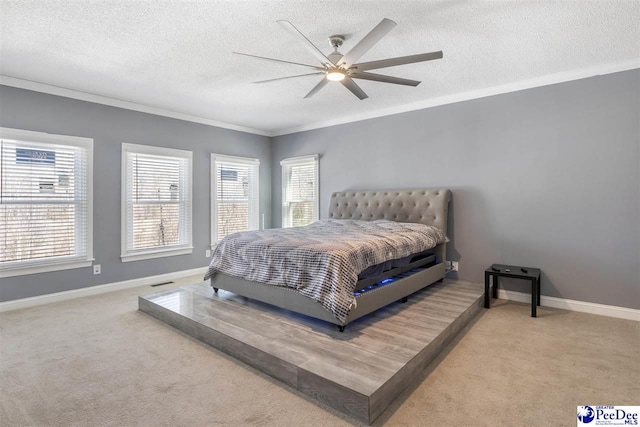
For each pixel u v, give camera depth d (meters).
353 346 2.32
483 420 1.79
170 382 2.18
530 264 3.81
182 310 3.12
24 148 3.73
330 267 2.54
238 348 2.46
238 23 2.55
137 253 4.64
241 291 3.30
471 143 4.18
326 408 1.90
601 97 3.38
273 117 5.37
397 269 3.29
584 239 3.50
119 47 2.94
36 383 2.17
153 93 4.18
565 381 2.17
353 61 2.45
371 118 5.05
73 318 3.35
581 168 3.50
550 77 3.62
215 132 5.58
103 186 4.31
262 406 1.92
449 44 2.88
